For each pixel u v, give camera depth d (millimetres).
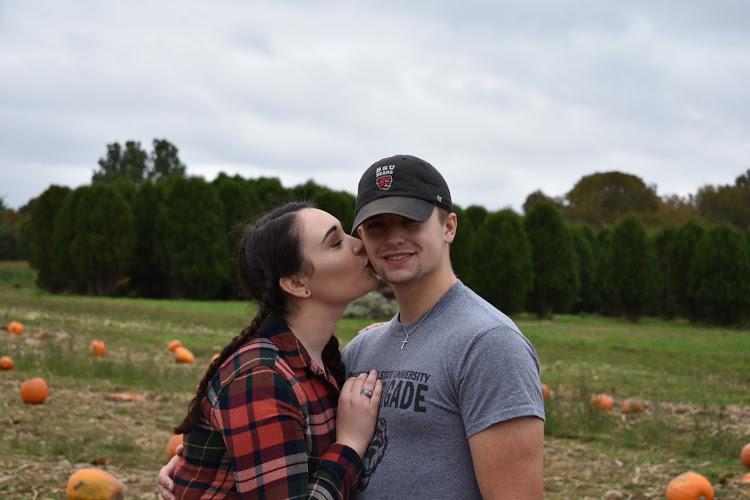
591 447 9273
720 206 80875
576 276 39875
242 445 2729
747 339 27875
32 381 10227
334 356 3164
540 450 2688
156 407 10672
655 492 7207
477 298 2969
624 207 83562
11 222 80375
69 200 42406
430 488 2748
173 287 43156
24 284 49219
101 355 14922
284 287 3008
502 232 37594
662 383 15281
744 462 8398
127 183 47969
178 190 42156
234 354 2906
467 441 2760
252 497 2709
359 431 2887
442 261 2980
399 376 2891
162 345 17984
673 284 40156
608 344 23641
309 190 46062
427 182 2914
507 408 2654
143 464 7637
